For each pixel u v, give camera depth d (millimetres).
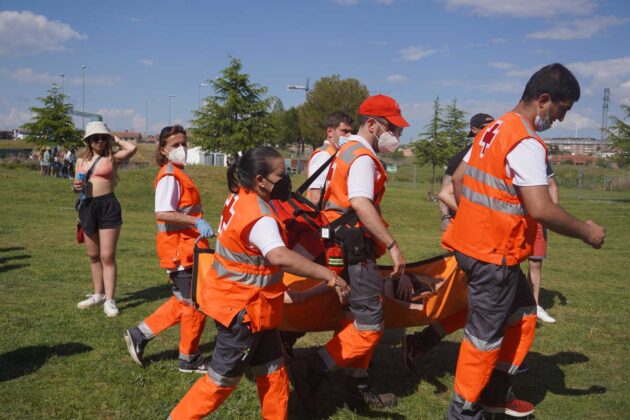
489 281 3617
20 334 5516
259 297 3291
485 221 3605
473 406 3736
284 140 78000
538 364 5309
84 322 6023
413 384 4789
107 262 6324
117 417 3941
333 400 4438
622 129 34875
